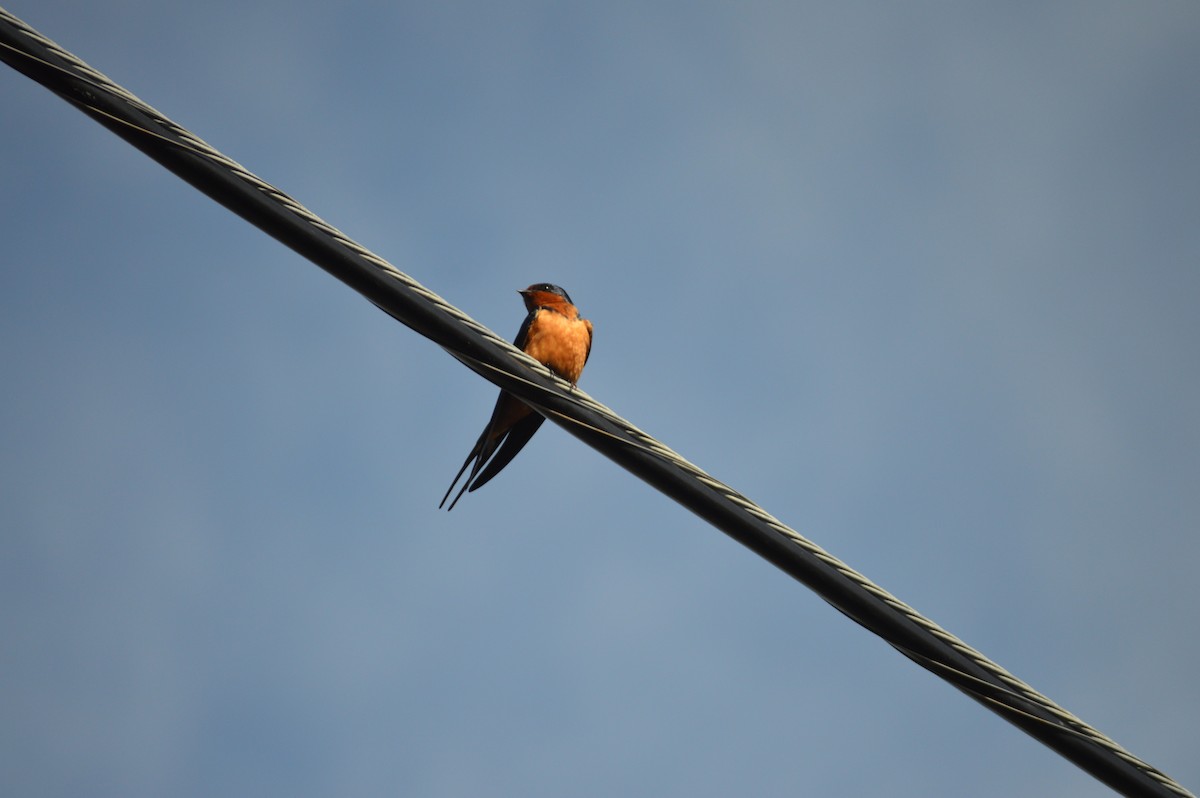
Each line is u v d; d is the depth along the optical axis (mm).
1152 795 10117
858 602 9961
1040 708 10070
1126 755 10203
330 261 9656
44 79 9000
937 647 10000
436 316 9938
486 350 10070
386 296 9805
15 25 8945
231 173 9383
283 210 9508
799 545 10016
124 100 9164
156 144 9180
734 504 10086
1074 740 10078
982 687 9984
